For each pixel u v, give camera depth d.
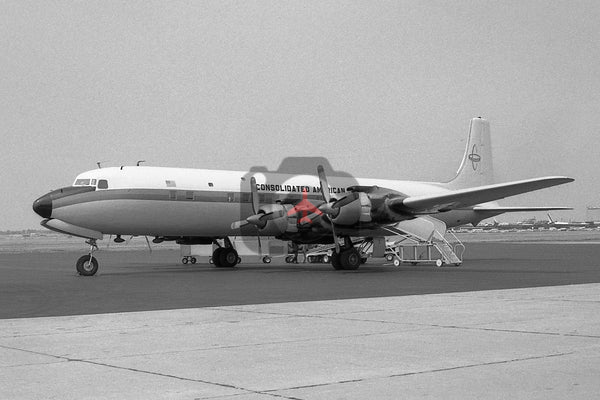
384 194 27.31
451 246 34.53
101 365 7.84
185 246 35.12
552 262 32.44
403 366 7.61
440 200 26.75
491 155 39.91
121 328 10.84
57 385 6.84
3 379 7.12
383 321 11.30
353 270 27.67
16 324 11.41
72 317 12.35
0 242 106.75
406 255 32.16
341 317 11.93
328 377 7.11
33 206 25.66
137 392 6.53
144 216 27.28
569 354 8.16
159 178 27.81
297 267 30.98
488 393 6.31
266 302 14.85
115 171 27.20
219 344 9.21
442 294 16.09
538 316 11.67
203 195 28.64
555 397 6.12
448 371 7.30
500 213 37.16
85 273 25.00
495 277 22.03
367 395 6.31
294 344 9.15
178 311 13.17
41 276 24.75
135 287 19.45
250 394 6.41
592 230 155.50
